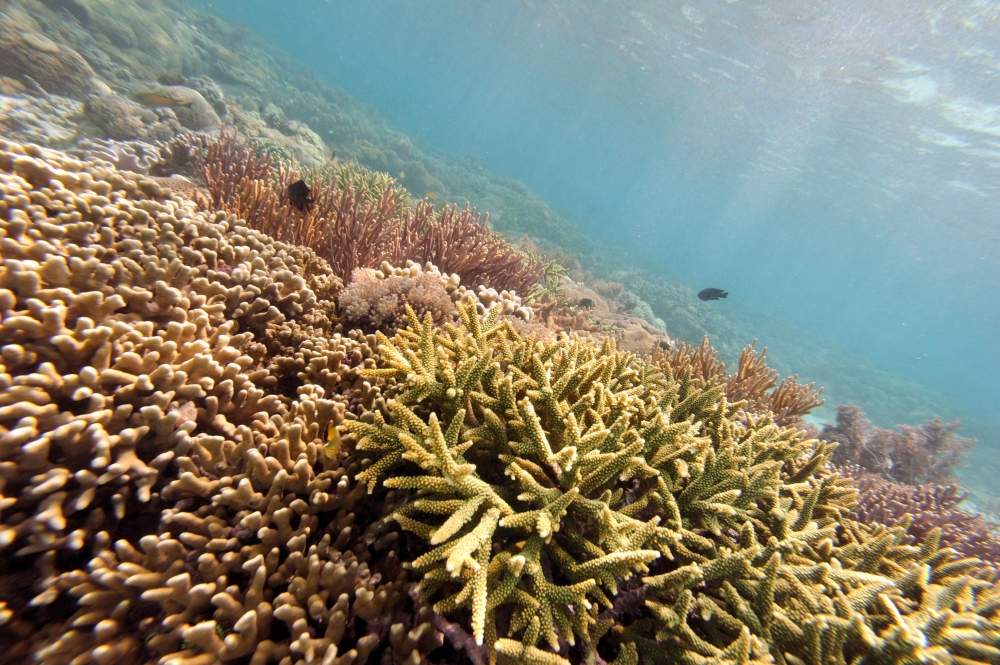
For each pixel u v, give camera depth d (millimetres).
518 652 309
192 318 492
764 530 479
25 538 320
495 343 524
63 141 1298
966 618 408
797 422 1221
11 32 1642
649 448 448
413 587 349
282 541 362
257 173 1213
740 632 379
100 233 519
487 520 335
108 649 294
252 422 458
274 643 317
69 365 387
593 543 369
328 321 637
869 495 1000
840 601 414
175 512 348
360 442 388
